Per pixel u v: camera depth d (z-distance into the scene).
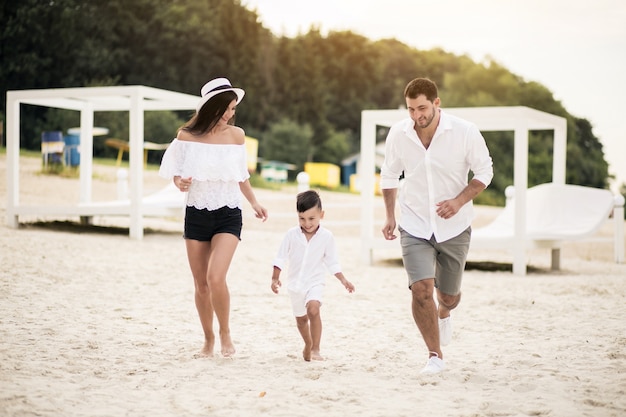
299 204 6.68
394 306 10.08
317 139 68.62
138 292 10.40
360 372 6.39
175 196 17.02
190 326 8.35
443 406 5.34
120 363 6.52
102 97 15.93
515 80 86.44
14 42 47.75
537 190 15.71
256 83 66.44
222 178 6.67
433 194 6.23
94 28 52.66
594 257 18.77
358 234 21.64
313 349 6.87
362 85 87.75
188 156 6.65
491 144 66.88
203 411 5.17
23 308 8.76
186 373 6.23
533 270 14.95
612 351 7.24
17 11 47.66
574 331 8.37
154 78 55.19
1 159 30.48
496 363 6.75
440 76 94.38
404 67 94.81
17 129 16.08
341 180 67.25
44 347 6.93
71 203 22.77
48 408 5.07
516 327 8.63
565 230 14.61
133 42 55.16
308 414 5.13
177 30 57.78
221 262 6.64
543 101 82.25
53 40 49.03
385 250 17.78
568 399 5.53
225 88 6.78
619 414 5.15
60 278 10.85
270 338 7.86
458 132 6.16
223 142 6.72
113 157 44.16
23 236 14.40
